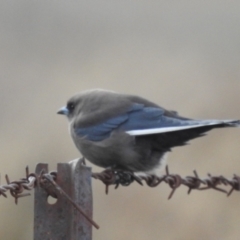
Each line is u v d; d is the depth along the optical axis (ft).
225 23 92.73
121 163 33.12
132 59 76.38
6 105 66.64
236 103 62.34
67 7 94.07
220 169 54.34
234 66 73.72
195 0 98.68
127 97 34.45
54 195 25.68
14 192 25.00
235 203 49.83
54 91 68.23
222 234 48.78
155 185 31.60
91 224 25.86
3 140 58.13
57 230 25.67
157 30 90.22
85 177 25.86
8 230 47.67
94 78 71.26
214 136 55.47
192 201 50.14
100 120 33.68
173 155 54.90
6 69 74.28
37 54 80.33
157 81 69.87
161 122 32.24
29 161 55.77
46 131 60.39
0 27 87.81
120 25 92.27
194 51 81.46
